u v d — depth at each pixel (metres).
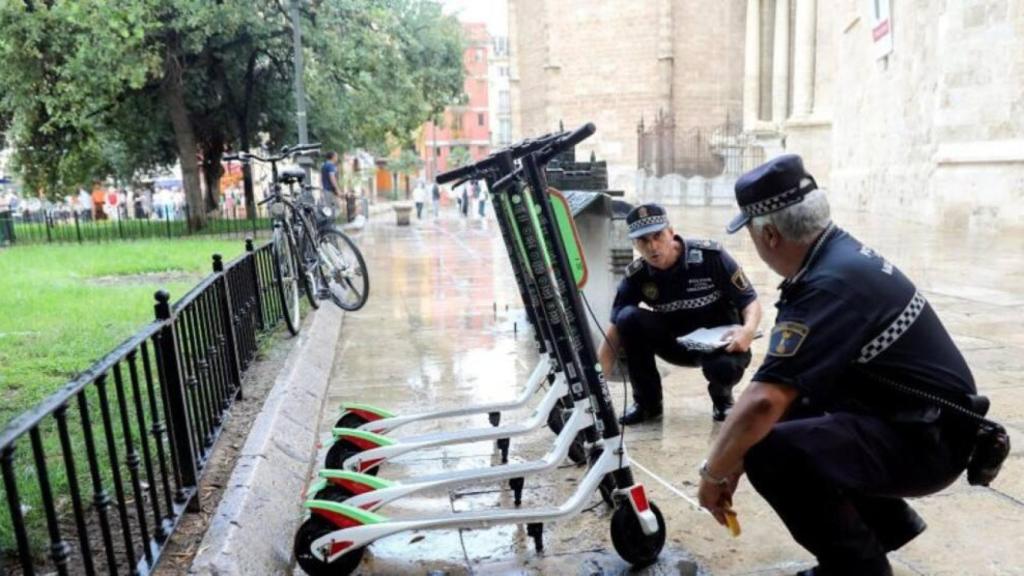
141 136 20.92
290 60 19.94
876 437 2.15
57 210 26.98
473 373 5.57
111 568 2.31
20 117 18.53
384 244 17.08
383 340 6.79
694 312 4.17
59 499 3.26
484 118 80.50
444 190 54.62
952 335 6.20
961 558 2.74
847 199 22.20
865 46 20.58
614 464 2.78
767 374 2.05
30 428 1.89
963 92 14.66
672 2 33.94
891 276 2.11
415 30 23.95
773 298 8.09
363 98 21.47
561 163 6.14
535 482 3.55
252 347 5.43
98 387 2.37
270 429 3.91
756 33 33.16
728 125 33.09
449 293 9.43
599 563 2.82
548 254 2.78
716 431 4.17
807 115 28.08
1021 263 10.34
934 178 15.62
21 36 16.50
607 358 3.71
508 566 2.82
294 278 6.69
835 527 2.19
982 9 14.27
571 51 35.50
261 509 3.11
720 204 29.00
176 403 2.99
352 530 2.63
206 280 3.98
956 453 2.19
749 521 3.11
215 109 21.47
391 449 3.32
